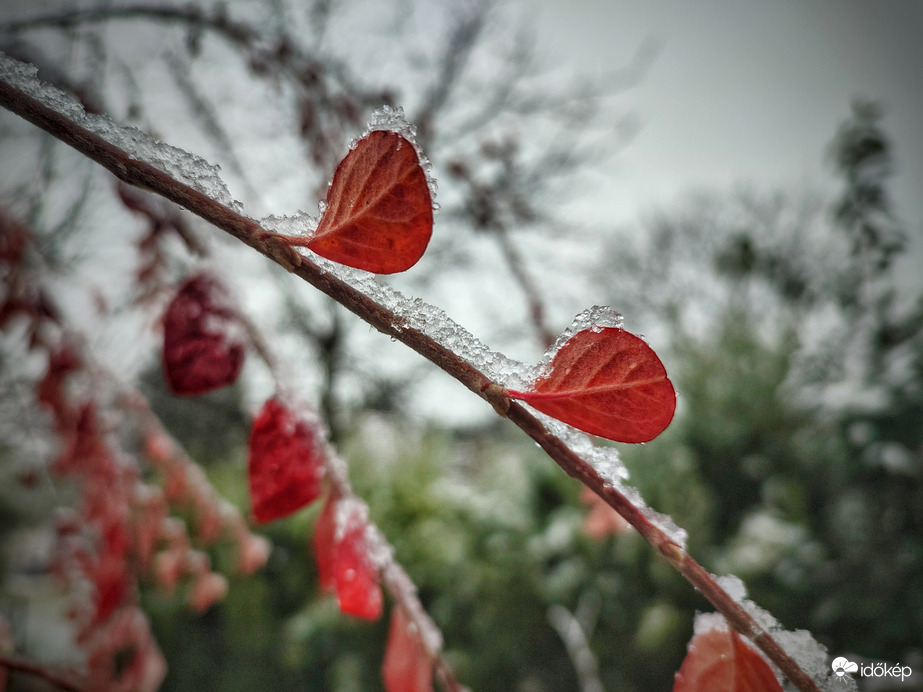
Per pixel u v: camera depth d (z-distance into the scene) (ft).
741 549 2.09
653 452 2.35
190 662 2.17
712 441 2.38
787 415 2.40
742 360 2.58
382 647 2.15
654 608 2.07
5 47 0.73
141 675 0.86
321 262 0.33
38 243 0.75
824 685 0.31
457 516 2.51
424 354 0.31
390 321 0.31
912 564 1.80
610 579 2.16
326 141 0.87
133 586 0.92
